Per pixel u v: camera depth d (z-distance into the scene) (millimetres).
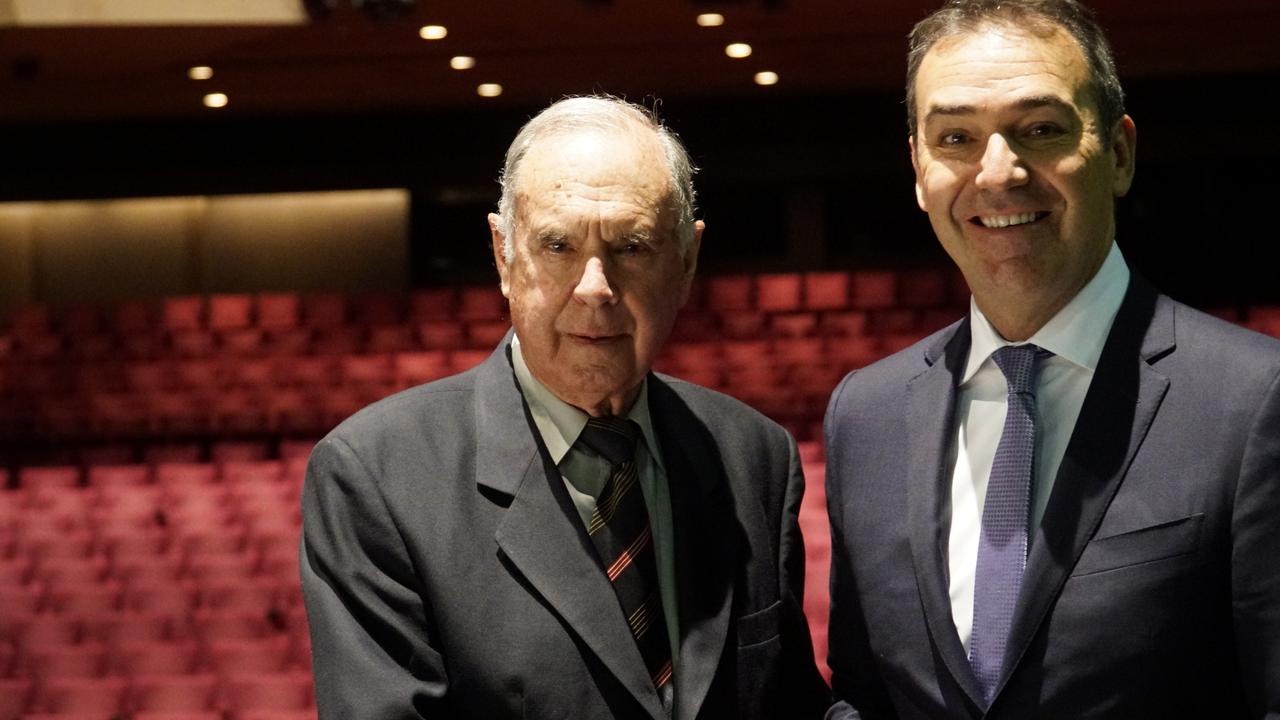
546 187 1387
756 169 9547
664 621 1450
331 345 8133
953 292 8203
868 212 9648
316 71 8391
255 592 4965
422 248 9914
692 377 7320
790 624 1547
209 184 9750
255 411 7465
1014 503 1424
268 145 9727
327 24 7344
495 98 9273
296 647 4621
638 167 1395
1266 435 1329
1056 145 1392
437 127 9641
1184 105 9047
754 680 1469
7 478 6652
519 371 1511
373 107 9422
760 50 8219
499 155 9617
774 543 1560
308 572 1444
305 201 9914
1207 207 9180
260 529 5535
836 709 1554
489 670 1391
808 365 7398
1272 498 1317
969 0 1438
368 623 1407
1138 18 7684
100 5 7168
